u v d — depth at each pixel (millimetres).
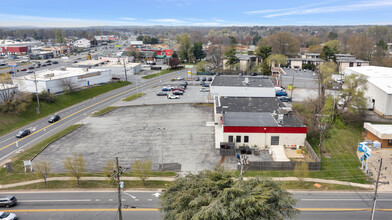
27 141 59562
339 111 67625
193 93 96875
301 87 102062
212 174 28438
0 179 44312
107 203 38031
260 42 190375
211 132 62281
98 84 107812
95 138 59969
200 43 179750
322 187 41438
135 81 120688
